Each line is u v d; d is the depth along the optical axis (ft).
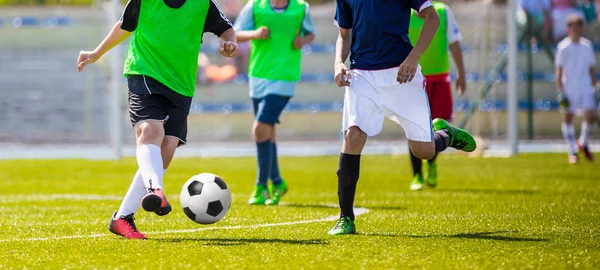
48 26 100.99
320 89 95.81
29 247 23.61
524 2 84.89
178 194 43.83
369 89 25.32
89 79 97.40
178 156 76.59
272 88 37.88
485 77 89.71
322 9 98.63
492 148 81.05
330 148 83.87
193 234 26.43
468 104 90.07
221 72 93.81
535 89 94.43
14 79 98.68
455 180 50.11
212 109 93.66
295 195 42.73
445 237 24.97
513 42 72.64
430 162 44.86
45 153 79.97
